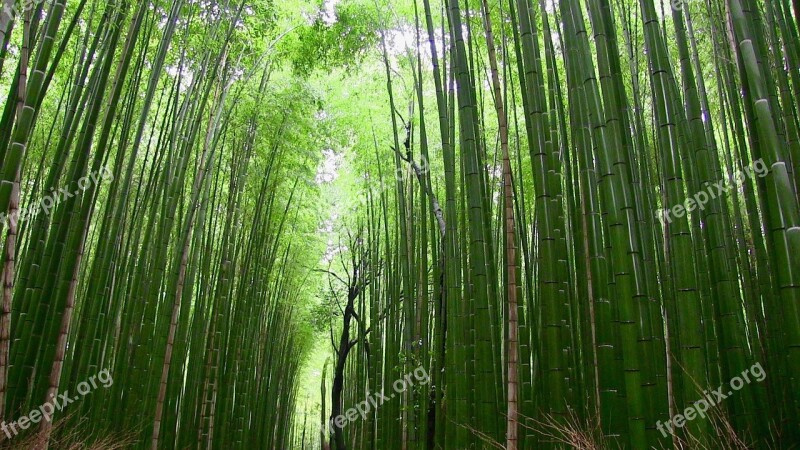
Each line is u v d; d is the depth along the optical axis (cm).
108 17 428
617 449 246
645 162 353
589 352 327
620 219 239
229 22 568
